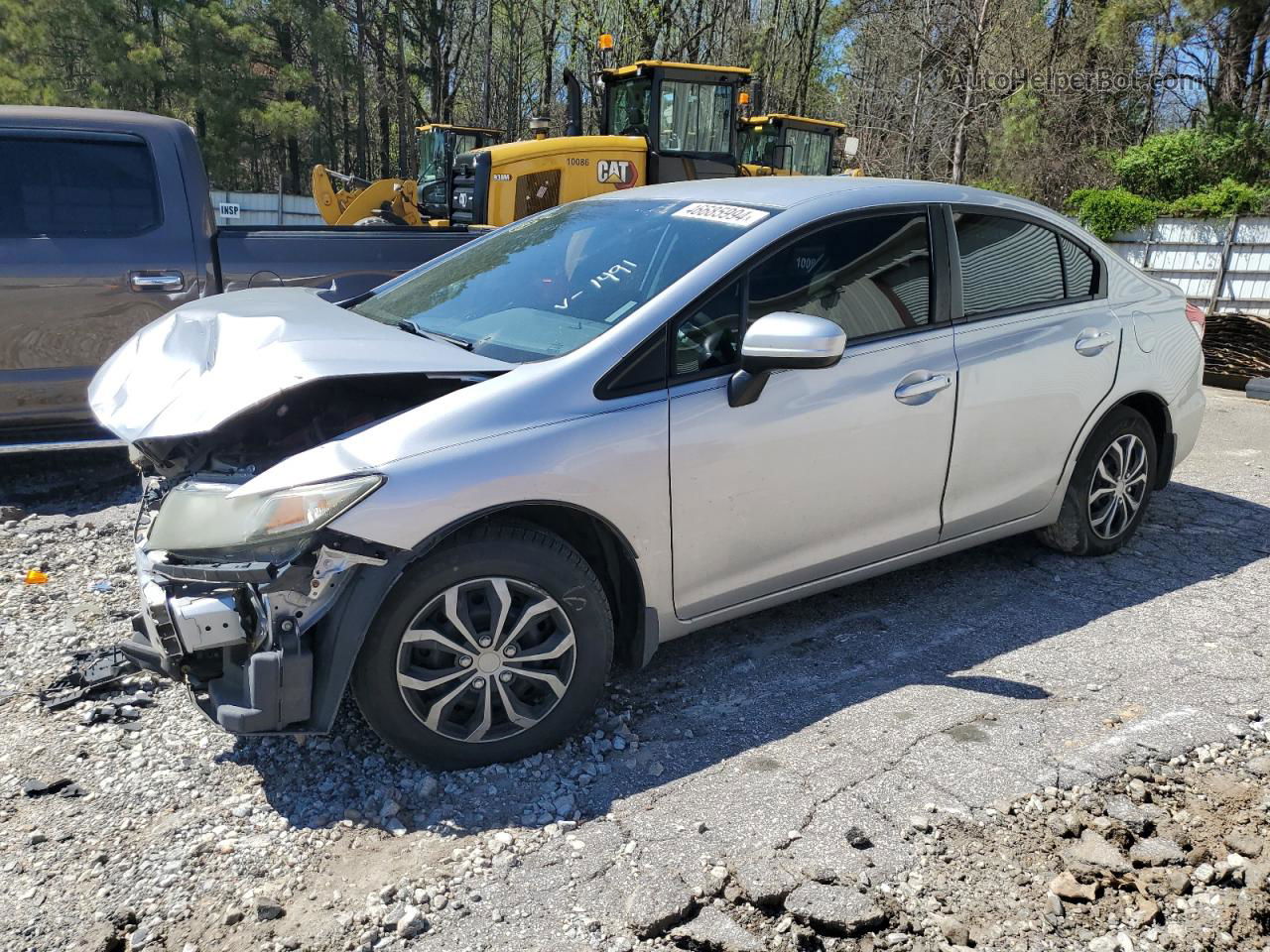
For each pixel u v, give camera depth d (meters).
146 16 27.91
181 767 3.02
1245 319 9.69
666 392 3.15
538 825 2.75
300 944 2.32
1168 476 4.88
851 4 30.08
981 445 3.95
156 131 5.69
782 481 3.39
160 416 2.83
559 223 4.11
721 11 28.00
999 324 3.99
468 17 38.28
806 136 15.84
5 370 5.41
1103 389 4.35
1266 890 2.49
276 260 5.94
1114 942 2.34
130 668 3.55
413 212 15.99
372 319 3.82
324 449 2.75
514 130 37.84
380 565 2.70
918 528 3.87
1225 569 4.62
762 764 3.03
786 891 2.47
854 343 3.56
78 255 5.44
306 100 32.97
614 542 3.16
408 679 2.81
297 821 2.76
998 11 23.03
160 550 2.82
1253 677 3.56
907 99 27.47
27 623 3.94
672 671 3.63
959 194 4.00
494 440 2.85
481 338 3.40
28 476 5.93
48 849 2.64
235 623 2.71
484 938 2.34
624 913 2.41
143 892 2.49
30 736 3.16
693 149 12.03
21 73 24.80
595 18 27.52
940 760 3.03
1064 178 23.14
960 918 2.41
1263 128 20.92
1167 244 17.31
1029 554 4.76
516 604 2.95
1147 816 2.76
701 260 3.37
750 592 3.49
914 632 3.95
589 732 3.21
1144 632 3.94
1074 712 3.30
